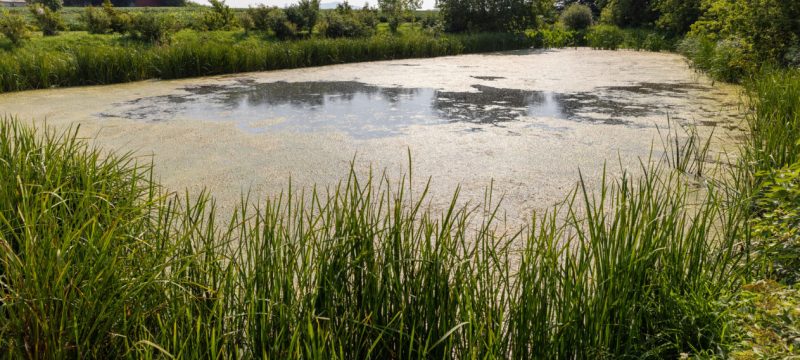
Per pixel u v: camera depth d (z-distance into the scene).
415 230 2.46
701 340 1.36
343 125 4.86
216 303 1.18
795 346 1.03
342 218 1.40
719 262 1.64
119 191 2.02
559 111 5.45
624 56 11.67
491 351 1.19
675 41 13.07
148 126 4.79
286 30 14.76
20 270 1.19
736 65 7.04
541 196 3.00
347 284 1.38
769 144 2.79
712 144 3.98
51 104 5.85
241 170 3.51
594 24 19.95
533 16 16.56
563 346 1.32
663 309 1.44
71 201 1.76
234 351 1.22
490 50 13.75
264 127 4.78
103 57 7.55
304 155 3.87
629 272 1.39
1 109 5.53
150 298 1.28
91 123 4.89
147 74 8.07
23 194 1.39
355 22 15.59
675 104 5.71
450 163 3.65
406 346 1.35
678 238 1.57
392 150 3.99
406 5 20.77
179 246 1.46
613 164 3.59
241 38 14.46
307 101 6.14
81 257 1.36
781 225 1.54
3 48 11.06
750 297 1.25
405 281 1.37
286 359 1.16
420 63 10.45
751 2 7.00
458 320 1.37
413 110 5.58
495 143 4.18
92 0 44.34
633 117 5.08
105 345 1.20
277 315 1.27
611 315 1.39
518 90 6.92
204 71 8.56
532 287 1.33
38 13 13.34
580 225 2.49
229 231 1.40
